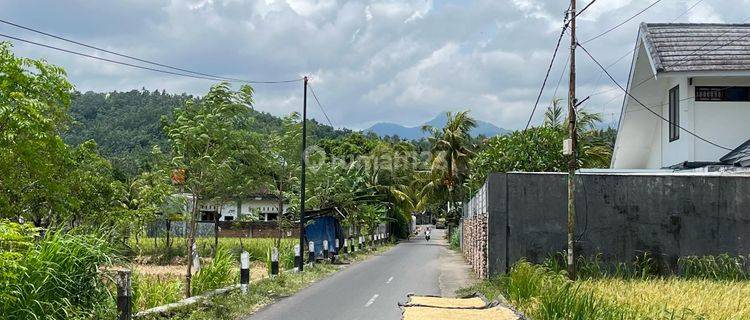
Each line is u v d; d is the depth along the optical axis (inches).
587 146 1598.2
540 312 438.0
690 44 795.4
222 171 692.1
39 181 598.2
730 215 687.7
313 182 1525.6
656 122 891.4
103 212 852.6
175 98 4965.6
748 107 781.9
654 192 696.4
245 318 501.0
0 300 331.3
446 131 2174.0
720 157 776.9
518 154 1331.2
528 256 703.1
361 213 1731.1
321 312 529.7
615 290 524.7
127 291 388.2
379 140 3142.2
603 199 699.4
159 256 1282.0
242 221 1627.7
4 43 524.7
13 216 604.7
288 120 1339.8
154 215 1216.8
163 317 465.7
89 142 850.1
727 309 431.2
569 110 663.8
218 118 680.4
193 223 698.8
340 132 3853.3
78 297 368.8
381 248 1774.1
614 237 695.1
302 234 955.3
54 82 554.9
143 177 1571.1
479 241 838.5
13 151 535.5
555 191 706.2
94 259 382.0
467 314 448.8
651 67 776.9
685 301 465.7
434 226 5255.9
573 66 661.9
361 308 553.6
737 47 781.9
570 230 650.8
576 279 637.9
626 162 954.1
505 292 579.5
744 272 670.5
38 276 350.6
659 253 690.2
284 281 732.0
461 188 2107.5
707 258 674.8
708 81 781.9
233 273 825.5
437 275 896.3
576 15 663.8
